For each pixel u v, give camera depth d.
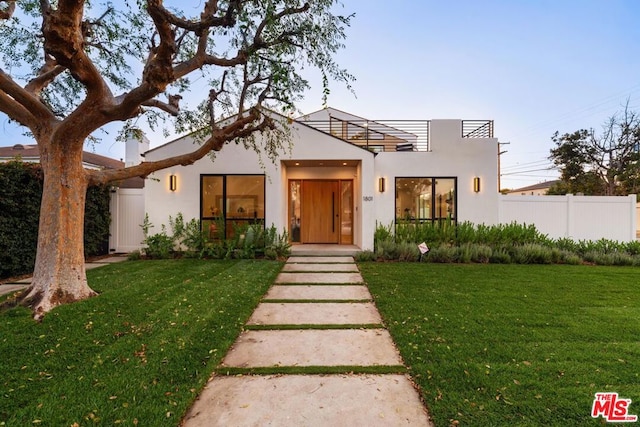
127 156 14.92
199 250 9.13
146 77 4.12
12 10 5.09
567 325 3.86
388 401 2.41
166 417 2.15
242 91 6.59
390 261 8.59
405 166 10.50
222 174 9.71
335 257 9.31
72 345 3.22
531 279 6.36
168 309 4.40
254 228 9.09
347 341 3.55
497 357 3.04
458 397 2.40
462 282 6.11
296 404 2.37
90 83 4.31
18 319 3.93
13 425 2.05
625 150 22.48
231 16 3.99
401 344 3.36
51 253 4.65
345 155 9.66
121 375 2.67
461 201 10.45
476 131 11.26
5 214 6.38
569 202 10.66
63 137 4.71
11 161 6.69
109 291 5.26
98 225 9.34
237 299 4.97
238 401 2.40
